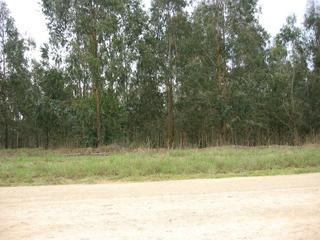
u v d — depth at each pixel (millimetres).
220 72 37188
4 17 44906
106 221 7719
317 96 44031
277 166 17094
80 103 33844
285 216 8070
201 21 37281
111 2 33094
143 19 35344
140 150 26766
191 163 16625
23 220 7832
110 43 33406
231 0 37156
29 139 48938
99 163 16375
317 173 14766
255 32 38312
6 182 13859
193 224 7504
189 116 39281
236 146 30000
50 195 10414
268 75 39594
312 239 6703
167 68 37531
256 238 6723
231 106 36094
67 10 34125
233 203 9172
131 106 38625
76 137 36938
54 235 6867
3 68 44844
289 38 44938
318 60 45281
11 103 45844
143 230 7141
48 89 36031
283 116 42938
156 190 11016
